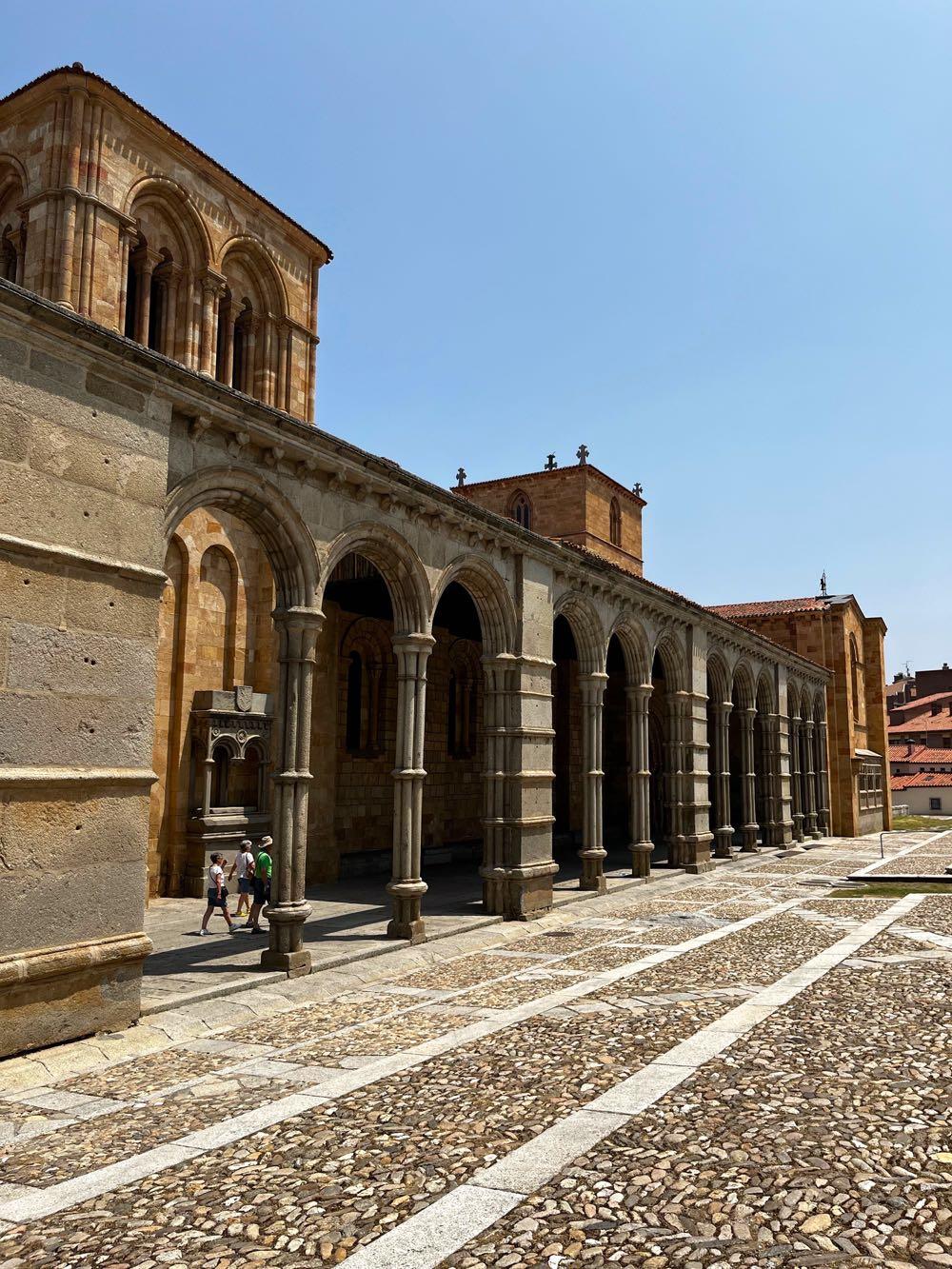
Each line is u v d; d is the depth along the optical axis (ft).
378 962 47.85
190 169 74.08
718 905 69.21
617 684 155.84
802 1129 22.58
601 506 141.28
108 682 35.76
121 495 36.86
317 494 47.50
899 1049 29.48
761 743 130.21
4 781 31.45
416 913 53.47
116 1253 17.65
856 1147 21.36
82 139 65.05
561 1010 36.27
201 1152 22.68
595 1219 18.16
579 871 94.84
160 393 38.78
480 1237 17.66
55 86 64.95
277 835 44.80
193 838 69.56
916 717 314.14
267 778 75.25
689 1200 18.89
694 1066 28.12
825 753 150.51
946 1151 21.04
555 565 70.33
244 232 79.61
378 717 95.61
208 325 74.95
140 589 37.47
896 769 277.44
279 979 42.86
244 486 43.45
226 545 74.84
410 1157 21.79
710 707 120.26
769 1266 16.15
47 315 33.53
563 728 133.80
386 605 87.56
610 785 154.71
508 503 142.72
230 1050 33.12
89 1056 31.96
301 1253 17.31
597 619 77.20
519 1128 23.36
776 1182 19.54
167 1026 35.50
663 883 83.56
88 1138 24.30
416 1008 38.58
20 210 65.87
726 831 106.11
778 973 42.27
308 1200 19.66
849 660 162.40
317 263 88.69
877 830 169.78
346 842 90.17
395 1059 30.27
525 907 62.64
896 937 51.70
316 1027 36.01
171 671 70.59
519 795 63.36
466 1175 20.57
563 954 50.44
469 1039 32.42
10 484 32.68
